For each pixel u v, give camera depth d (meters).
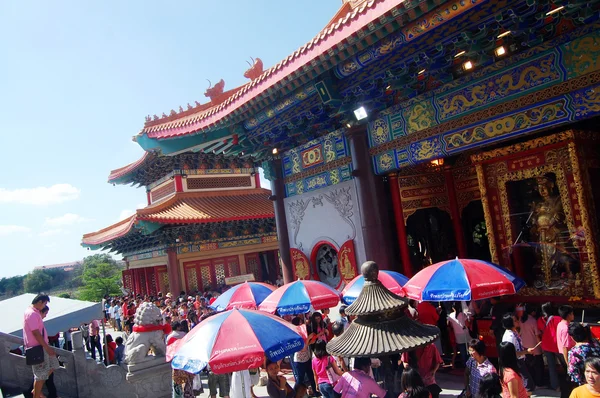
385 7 10.73
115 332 35.59
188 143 19.22
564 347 8.86
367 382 7.53
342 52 12.34
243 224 39.94
